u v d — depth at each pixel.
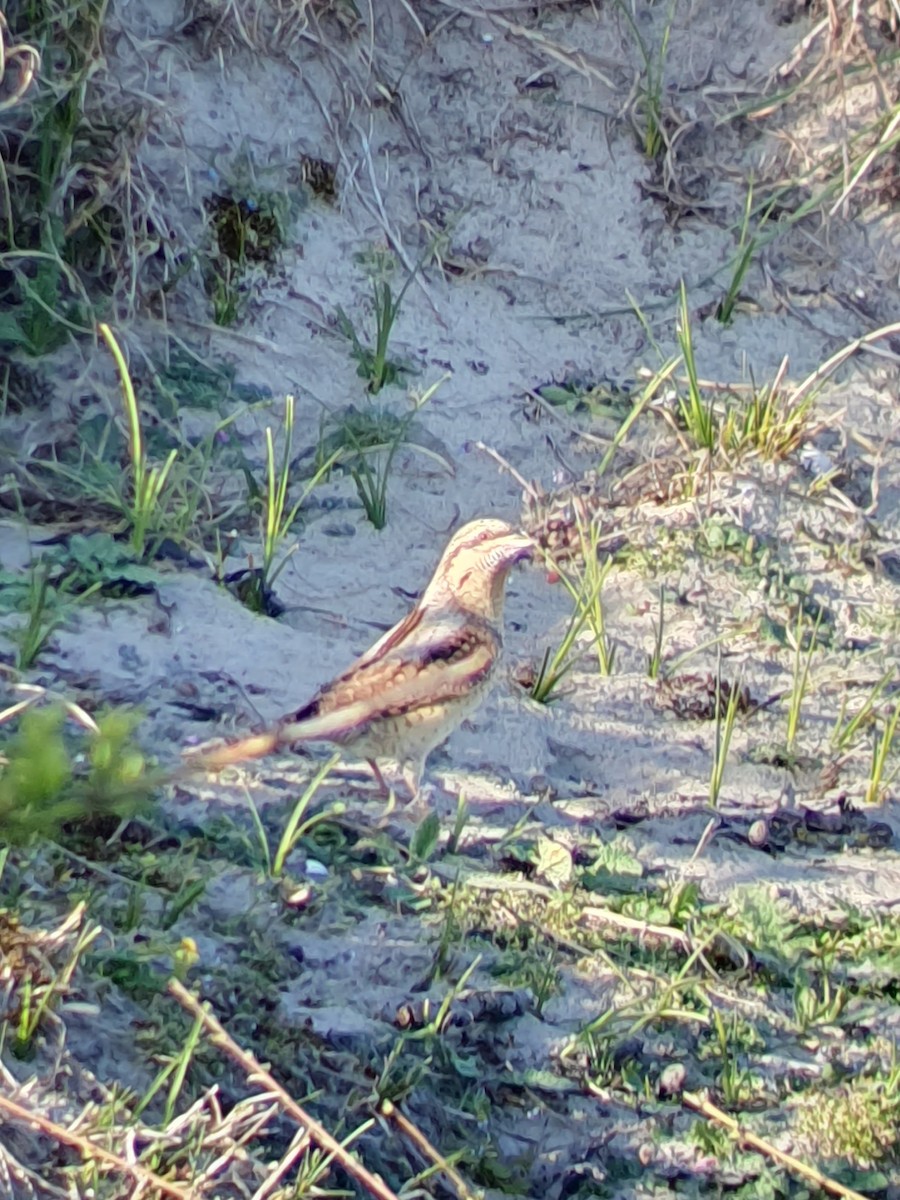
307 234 10.02
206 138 9.88
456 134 10.57
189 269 9.62
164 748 7.31
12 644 7.62
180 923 6.60
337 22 10.33
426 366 9.88
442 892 7.05
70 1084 5.88
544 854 7.33
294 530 8.85
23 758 4.52
